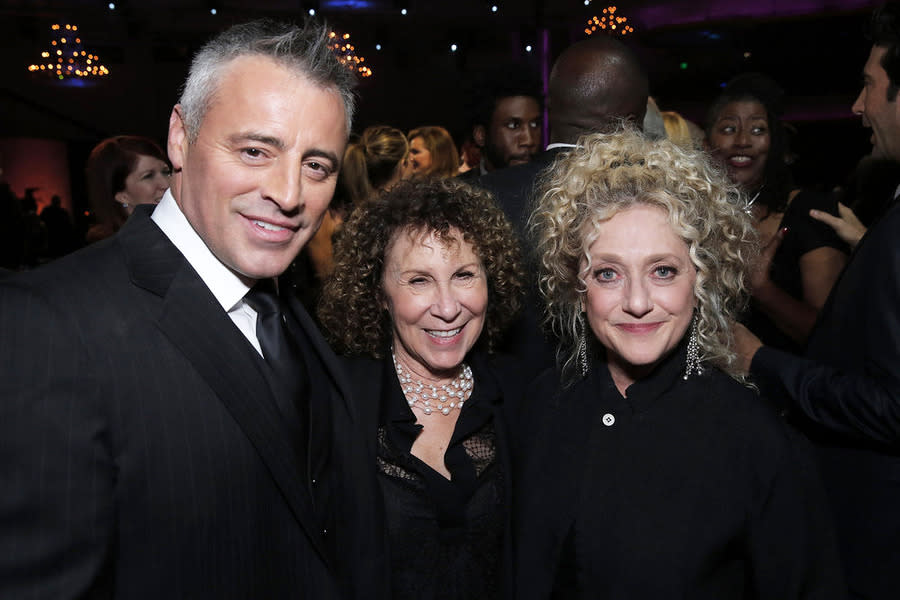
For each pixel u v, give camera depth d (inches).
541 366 69.4
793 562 46.4
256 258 41.1
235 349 40.8
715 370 52.4
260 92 38.5
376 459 56.4
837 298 59.4
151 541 35.9
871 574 56.5
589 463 51.4
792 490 46.6
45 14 456.1
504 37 509.7
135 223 41.9
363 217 59.4
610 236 48.3
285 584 41.7
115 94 501.4
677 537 47.1
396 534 54.9
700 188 49.1
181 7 442.3
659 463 49.3
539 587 52.4
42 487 32.3
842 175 474.9
